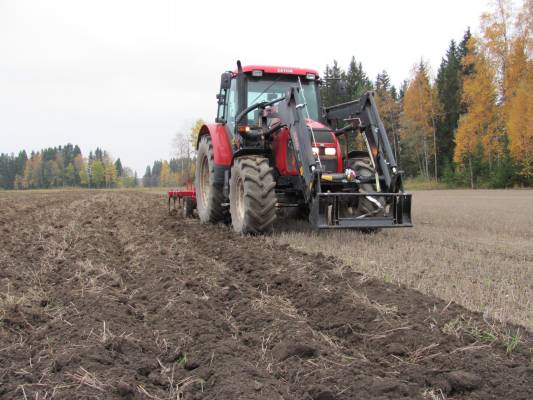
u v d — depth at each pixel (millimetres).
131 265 6562
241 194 8875
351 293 4680
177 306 4355
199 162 11266
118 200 23641
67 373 2928
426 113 50000
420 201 23000
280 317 4152
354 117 9039
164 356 3387
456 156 43688
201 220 11148
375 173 8273
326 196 7512
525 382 2875
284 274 5613
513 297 4785
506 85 39094
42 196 31125
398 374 3066
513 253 7621
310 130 8500
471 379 2877
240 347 3422
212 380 2932
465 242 8781
